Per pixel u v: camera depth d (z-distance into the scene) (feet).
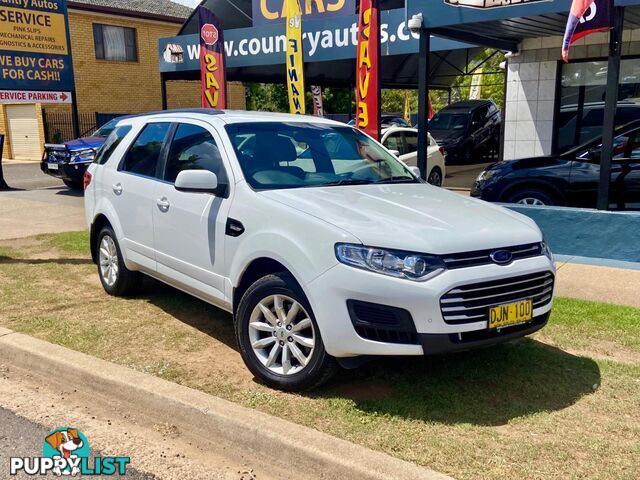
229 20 60.44
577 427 12.11
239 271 14.43
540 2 24.43
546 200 28.63
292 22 34.40
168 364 15.35
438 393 13.57
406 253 12.05
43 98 54.70
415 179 17.72
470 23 27.50
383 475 10.39
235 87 100.63
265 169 15.53
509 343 16.33
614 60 23.08
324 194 14.61
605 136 23.99
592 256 25.14
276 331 13.76
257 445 11.75
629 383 13.99
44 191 51.01
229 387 14.05
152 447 12.31
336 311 12.33
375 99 29.96
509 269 12.61
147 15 86.99
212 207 15.42
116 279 20.52
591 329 17.22
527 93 39.91
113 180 20.12
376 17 29.25
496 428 12.10
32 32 53.06
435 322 11.89
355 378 14.35
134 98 88.69
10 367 16.05
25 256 27.12
